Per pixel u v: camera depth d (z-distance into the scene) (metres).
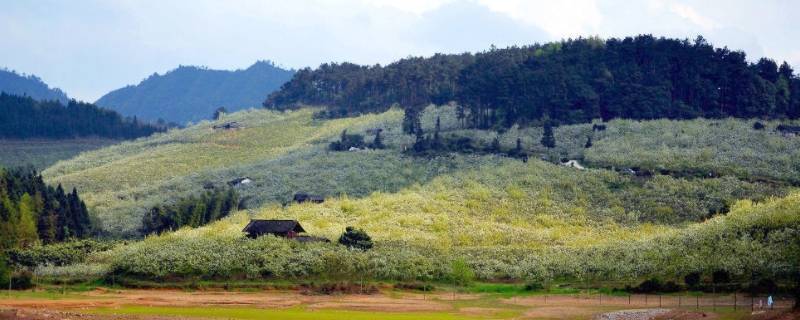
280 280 133.75
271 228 160.00
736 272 124.31
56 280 131.88
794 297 112.88
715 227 144.62
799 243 128.25
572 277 138.50
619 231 179.38
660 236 154.00
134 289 128.75
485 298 123.88
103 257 148.38
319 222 184.50
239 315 97.75
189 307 106.88
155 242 156.25
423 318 98.69
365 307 111.75
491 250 157.00
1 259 126.00
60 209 189.25
